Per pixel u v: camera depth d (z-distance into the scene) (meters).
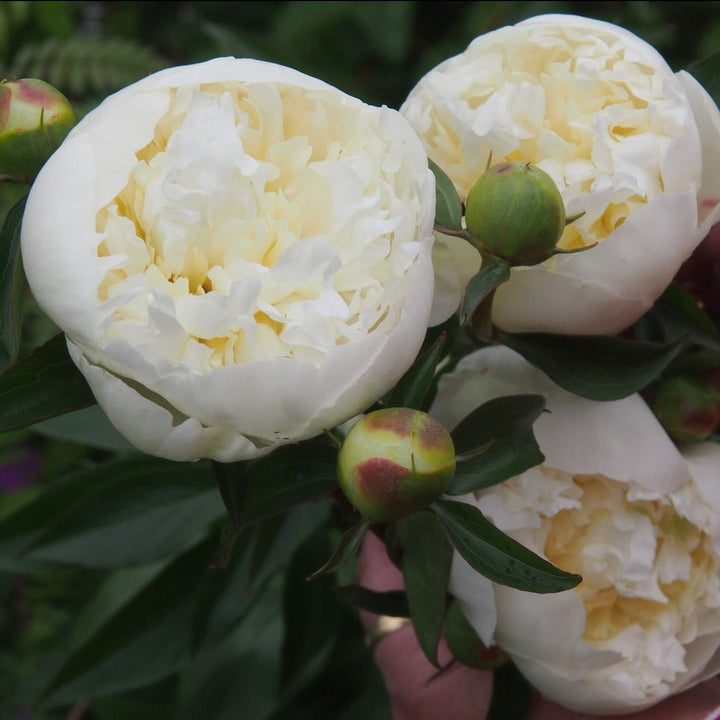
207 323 0.64
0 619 1.28
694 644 0.75
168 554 0.84
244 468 0.68
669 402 0.74
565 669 0.73
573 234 0.69
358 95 1.17
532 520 0.72
